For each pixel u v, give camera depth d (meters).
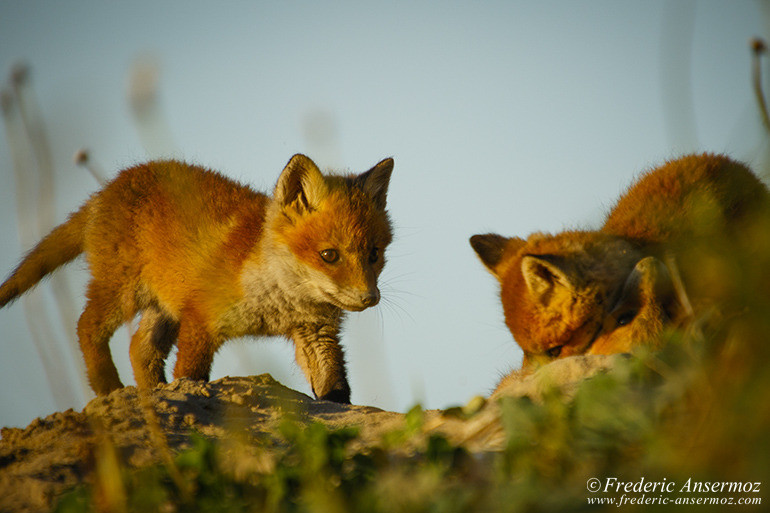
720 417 5.82
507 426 7.05
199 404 11.38
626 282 10.67
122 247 16.72
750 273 6.94
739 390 5.90
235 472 7.84
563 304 10.94
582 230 12.52
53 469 8.83
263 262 15.48
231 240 15.75
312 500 6.61
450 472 7.23
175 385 12.20
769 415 5.60
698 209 10.50
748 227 10.04
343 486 7.18
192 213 16.08
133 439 9.76
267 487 7.32
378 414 11.34
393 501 6.52
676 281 8.93
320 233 15.24
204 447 8.05
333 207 15.43
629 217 12.34
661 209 11.98
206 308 15.44
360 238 15.37
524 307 11.41
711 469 5.67
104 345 16.84
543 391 7.91
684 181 12.33
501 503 6.06
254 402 11.74
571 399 7.80
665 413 6.60
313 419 11.35
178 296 15.91
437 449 7.37
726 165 12.42
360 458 7.73
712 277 9.13
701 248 10.11
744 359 6.27
